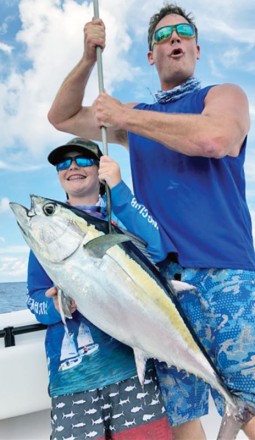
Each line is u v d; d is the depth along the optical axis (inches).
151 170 74.0
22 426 84.4
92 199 74.5
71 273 57.6
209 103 70.4
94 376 65.2
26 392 76.8
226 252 67.6
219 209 69.4
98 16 73.1
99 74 70.0
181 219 69.7
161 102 80.2
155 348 59.6
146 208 71.1
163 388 69.4
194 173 70.5
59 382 65.9
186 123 64.2
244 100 71.5
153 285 60.3
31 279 71.3
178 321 60.6
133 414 64.1
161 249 67.1
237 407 60.3
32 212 59.3
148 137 66.5
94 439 63.1
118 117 66.2
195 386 69.1
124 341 59.1
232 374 64.9
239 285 66.1
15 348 78.0
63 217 58.4
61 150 72.7
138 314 58.9
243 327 64.4
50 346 68.6
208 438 83.4
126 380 65.1
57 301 64.4
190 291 68.1
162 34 77.5
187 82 78.2
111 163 64.3
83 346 66.4
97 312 57.9
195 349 60.7
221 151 64.5
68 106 85.4
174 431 72.3
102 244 56.8
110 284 57.9
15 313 97.6
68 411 64.5
